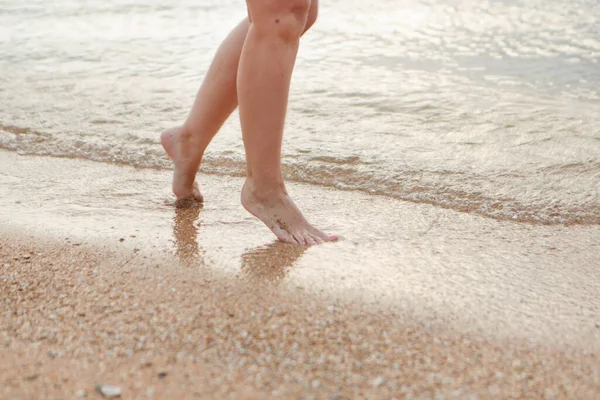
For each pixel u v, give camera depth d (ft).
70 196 8.02
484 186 8.17
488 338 4.92
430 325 5.07
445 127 10.19
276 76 6.09
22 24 17.87
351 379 4.40
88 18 18.35
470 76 12.99
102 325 5.06
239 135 10.03
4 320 5.16
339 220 7.31
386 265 6.12
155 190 8.24
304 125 10.36
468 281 5.83
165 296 5.48
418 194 8.05
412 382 4.38
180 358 4.63
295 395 4.25
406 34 16.22
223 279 5.78
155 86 12.56
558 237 6.92
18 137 10.18
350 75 13.06
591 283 5.86
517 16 17.58
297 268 6.01
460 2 19.26
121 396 4.24
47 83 12.86
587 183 8.18
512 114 10.74
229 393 4.26
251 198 6.68
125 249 6.45
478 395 4.26
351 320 5.10
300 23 6.04
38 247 6.49
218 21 17.80
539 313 5.30
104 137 10.11
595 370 4.56
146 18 18.25
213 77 7.11
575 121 10.37
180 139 7.50
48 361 4.61
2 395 4.22
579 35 15.74
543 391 4.32
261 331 4.95
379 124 10.37
